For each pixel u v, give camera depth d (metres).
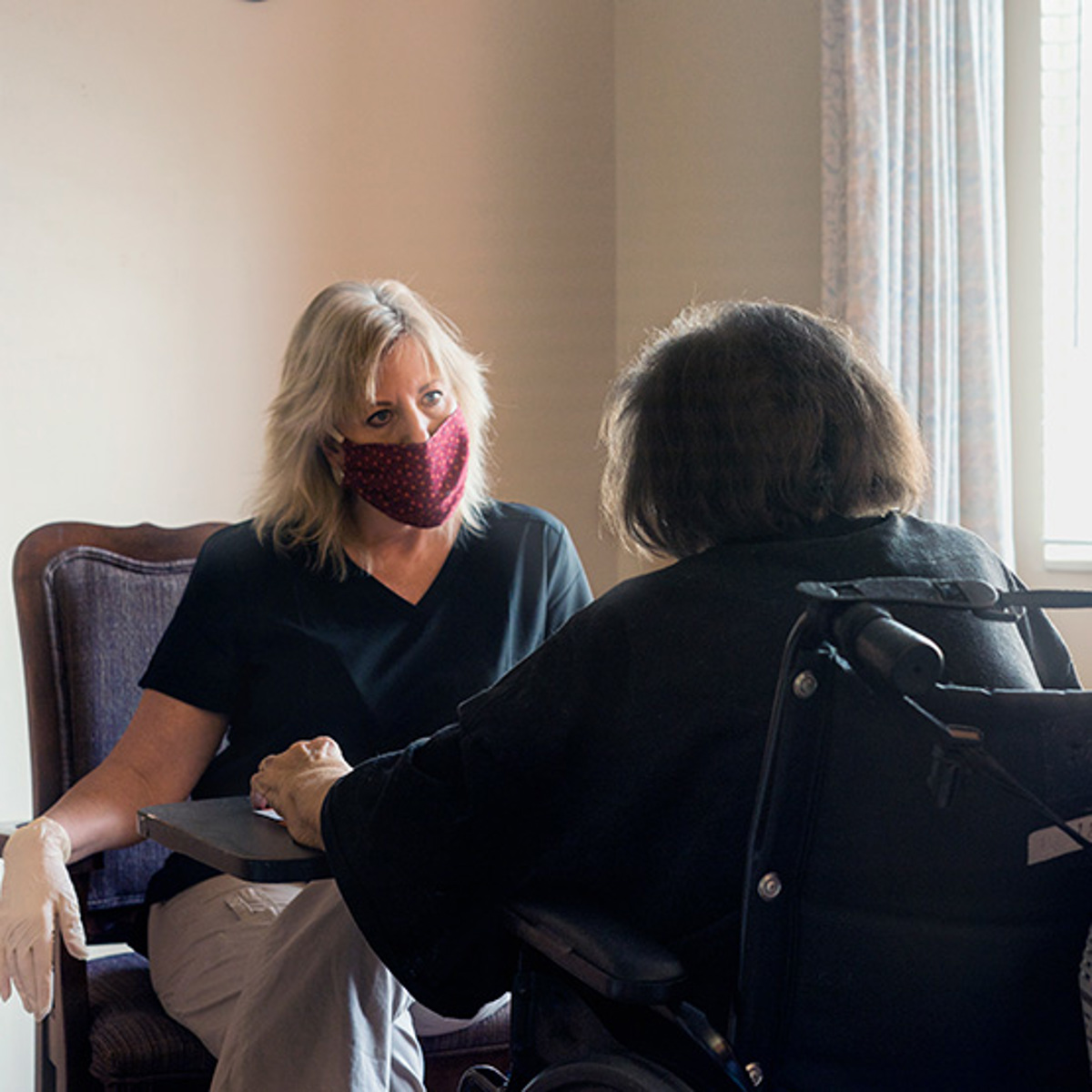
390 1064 1.39
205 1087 1.56
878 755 0.93
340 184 2.81
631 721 1.04
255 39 2.69
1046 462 2.64
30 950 1.42
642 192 3.21
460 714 1.12
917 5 2.41
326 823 1.17
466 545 1.84
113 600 1.90
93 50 2.50
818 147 2.83
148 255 2.57
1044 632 1.22
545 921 1.05
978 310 2.45
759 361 1.09
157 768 1.67
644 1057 1.01
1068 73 2.60
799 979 0.98
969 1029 0.99
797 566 1.04
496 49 3.04
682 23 3.10
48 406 2.47
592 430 3.22
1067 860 0.96
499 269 3.05
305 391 1.75
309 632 1.72
